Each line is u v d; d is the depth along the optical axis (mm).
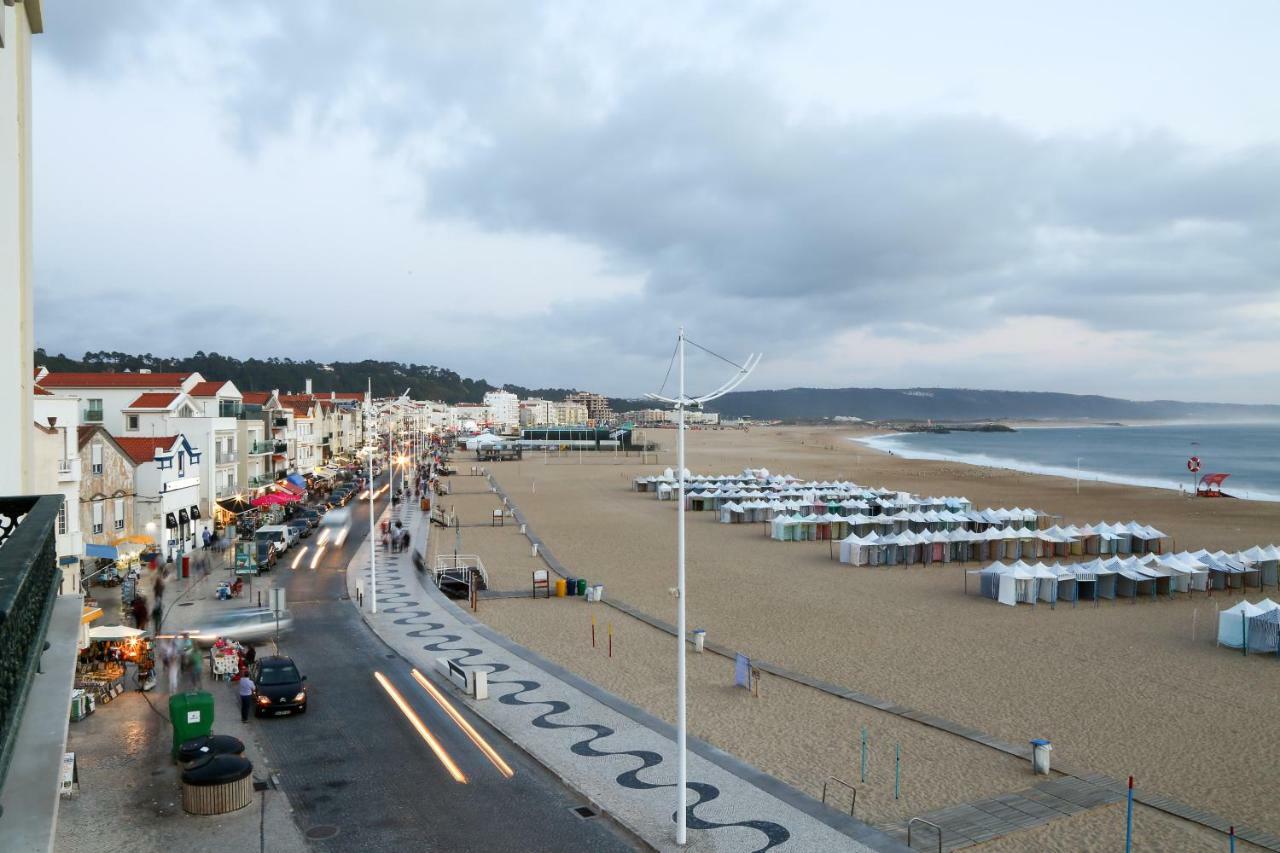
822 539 65438
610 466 153500
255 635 34531
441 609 39750
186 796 18141
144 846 16641
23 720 6676
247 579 46375
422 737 23172
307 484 94625
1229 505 89562
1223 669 31250
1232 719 25750
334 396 166875
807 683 28953
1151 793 20359
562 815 18578
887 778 21125
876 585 47688
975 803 19688
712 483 100875
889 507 77625
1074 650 33875
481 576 47438
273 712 24375
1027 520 70125
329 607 40125
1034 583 42438
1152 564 46688
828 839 17391
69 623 8867
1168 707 26875
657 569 52531
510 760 21688
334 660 30891
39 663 7340
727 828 17875
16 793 5746
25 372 14031
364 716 24766
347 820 18062
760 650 33656
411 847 16938
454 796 19438
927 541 54719
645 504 90250
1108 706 26953
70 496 36750
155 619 36594
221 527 61594
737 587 46969
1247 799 20141
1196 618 39156
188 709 20922
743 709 26281
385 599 42031
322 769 20828
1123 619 39531
